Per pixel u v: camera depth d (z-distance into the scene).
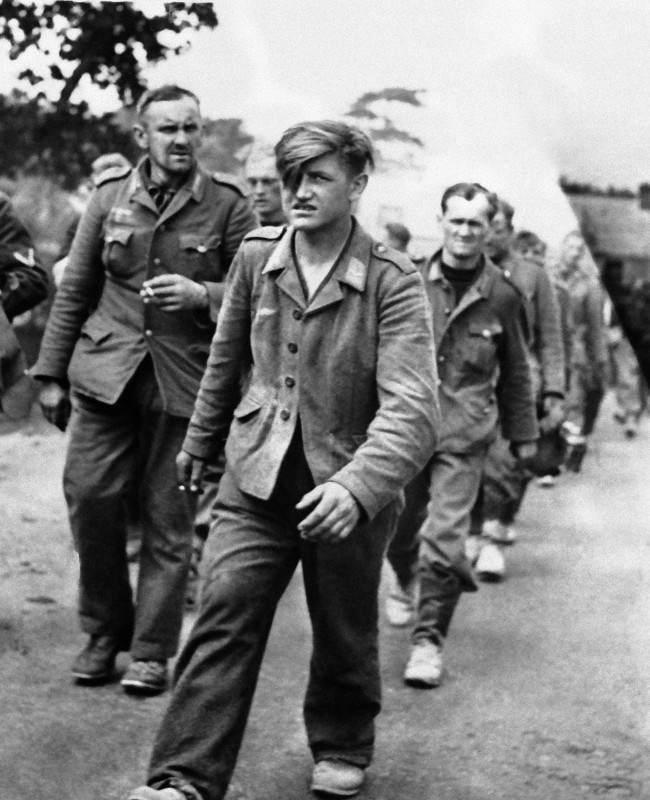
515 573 5.85
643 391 7.23
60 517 6.03
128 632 4.21
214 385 3.32
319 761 3.42
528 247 5.64
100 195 4.16
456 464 4.53
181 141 4.05
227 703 3.06
